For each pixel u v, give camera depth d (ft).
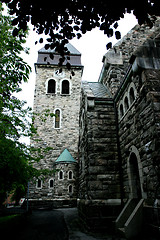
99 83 50.11
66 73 106.83
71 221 38.91
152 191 19.83
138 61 22.77
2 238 24.75
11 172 21.84
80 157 48.21
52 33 13.57
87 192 31.65
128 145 27.86
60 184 77.87
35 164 84.99
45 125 92.89
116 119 33.96
